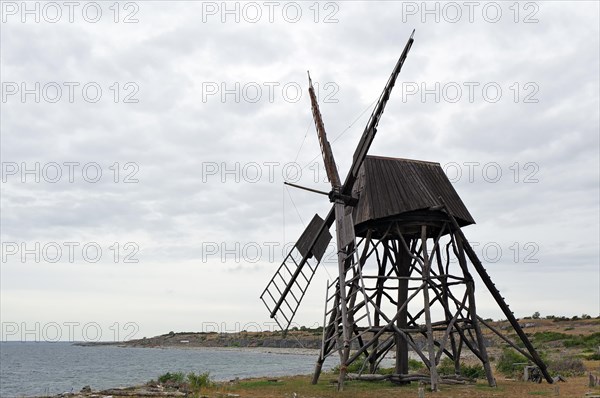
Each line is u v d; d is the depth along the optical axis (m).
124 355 166.12
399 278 26.83
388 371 37.72
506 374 36.91
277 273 33.31
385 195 27.94
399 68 27.78
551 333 89.44
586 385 28.83
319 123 31.64
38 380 68.38
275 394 25.98
